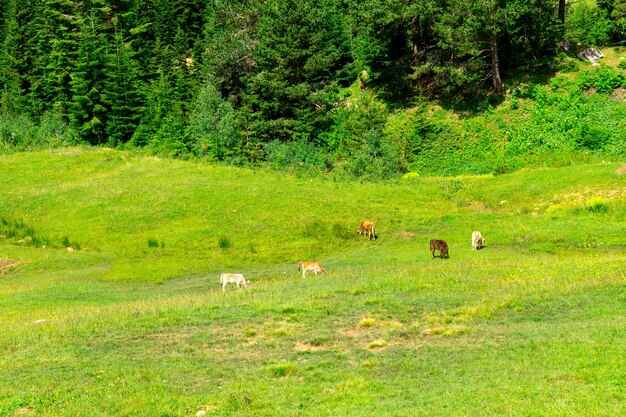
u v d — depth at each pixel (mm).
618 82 64438
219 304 22531
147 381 14898
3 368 16469
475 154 63062
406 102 75000
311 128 74938
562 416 10703
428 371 14406
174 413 12742
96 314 22531
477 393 12352
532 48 72062
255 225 43969
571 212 41031
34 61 91875
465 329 17406
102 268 37812
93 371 15812
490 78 72188
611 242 32625
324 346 17266
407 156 64688
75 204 50562
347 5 94000
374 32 76312
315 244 40125
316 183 54469
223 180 54844
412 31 74125
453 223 41031
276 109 78062
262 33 83500
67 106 82875
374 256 35094
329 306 21203
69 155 66188
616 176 46281
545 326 16844
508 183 51188
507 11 64625
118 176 57969
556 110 64250
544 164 55969
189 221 45812
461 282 23703
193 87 89312
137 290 31031
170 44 106188
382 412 11836
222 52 85312
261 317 20406
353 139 68500
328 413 12234
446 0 69562
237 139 69125
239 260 37594
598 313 17391
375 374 14570
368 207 46781
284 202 47875
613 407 10828
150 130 80062
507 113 66375
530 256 30609
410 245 37438
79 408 13273
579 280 21672
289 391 13688
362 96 73500
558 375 12812
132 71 84062
